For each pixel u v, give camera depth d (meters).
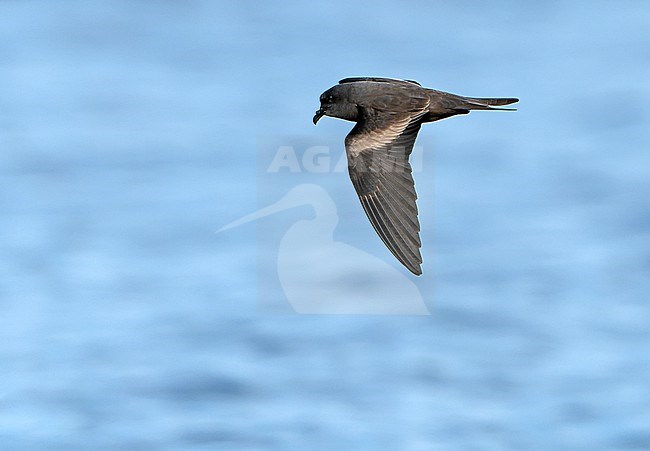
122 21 46.94
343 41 44.16
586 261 22.38
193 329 18.81
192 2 50.72
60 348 17.98
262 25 47.09
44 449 14.57
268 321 19.16
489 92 37.03
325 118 32.69
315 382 16.69
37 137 32.25
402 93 8.77
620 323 19.00
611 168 29.22
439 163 30.20
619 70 39.38
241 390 16.44
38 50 42.16
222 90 36.97
